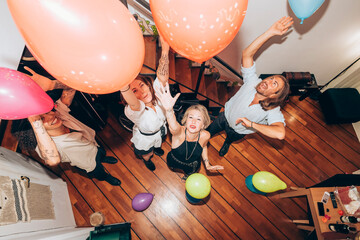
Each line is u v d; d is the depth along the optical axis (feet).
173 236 9.11
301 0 5.15
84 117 9.41
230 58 11.33
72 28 2.07
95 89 2.95
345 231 6.79
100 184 9.82
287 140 11.59
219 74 11.54
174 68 9.97
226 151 10.69
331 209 7.29
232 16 2.62
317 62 11.33
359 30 9.27
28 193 6.38
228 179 10.42
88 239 7.25
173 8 2.50
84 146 7.30
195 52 3.14
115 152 10.52
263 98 6.84
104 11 2.27
